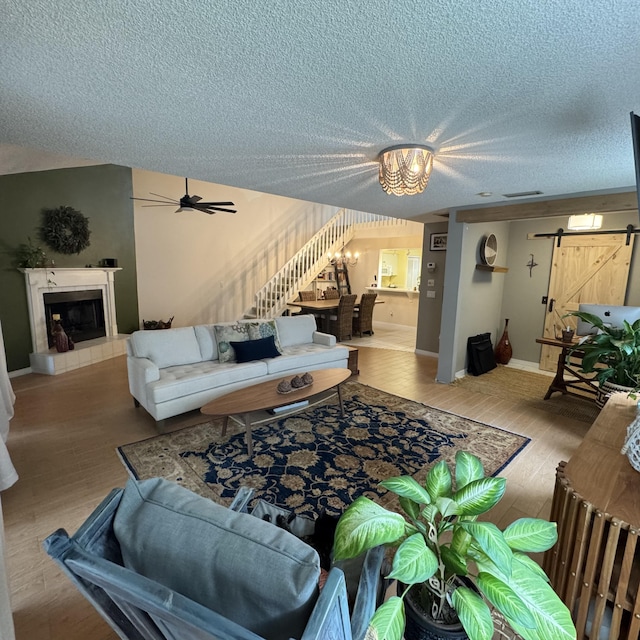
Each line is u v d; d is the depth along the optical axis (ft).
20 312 15.70
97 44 4.01
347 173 9.45
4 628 3.93
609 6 3.36
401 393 13.93
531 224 17.48
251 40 3.94
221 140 7.12
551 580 4.67
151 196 21.52
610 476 4.53
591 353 9.30
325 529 4.30
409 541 3.01
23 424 10.84
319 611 2.24
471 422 11.30
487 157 7.88
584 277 16.07
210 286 24.70
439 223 19.17
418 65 4.44
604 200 11.02
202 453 9.27
